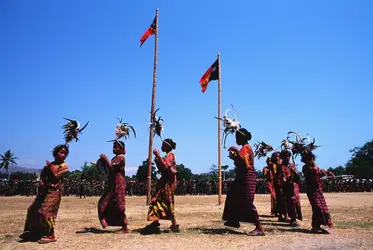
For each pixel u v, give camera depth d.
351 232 7.57
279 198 9.89
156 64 16.25
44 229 6.33
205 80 17.16
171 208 7.38
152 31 16.67
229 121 7.45
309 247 5.86
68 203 20.02
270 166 11.20
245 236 6.89
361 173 80.12
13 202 21.62
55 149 6.77
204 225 8.61
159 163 7.29
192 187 39.19
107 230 7.92
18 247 5.88
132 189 38.62
